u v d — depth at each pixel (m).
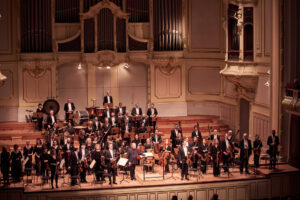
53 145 17.97
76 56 24.12
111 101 23.67
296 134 19.77
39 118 22.20
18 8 23.42
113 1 24.14
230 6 21.62
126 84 25.00
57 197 17.05
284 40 19.61
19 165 17.62
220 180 18.00
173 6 24.55
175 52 24.75
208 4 24.69
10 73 23.61
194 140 18.70
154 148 19.12
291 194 18.67
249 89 21.62
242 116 22.64
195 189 17.81
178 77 25.27
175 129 20.44
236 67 21.25
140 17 24.59
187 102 25.30
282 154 19.88
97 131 20.38
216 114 24.91
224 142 18.56
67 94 24.48
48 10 23.52
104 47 24.05
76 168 17.53
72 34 24.11
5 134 21.64
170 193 17.67
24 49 23.55
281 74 19.61
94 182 17.89
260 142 18.75
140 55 24.70
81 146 17.92
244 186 18.23
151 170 19.25
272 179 18.44
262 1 20.42
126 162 17.20
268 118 20.27
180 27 24.72
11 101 23.69
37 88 23.94
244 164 19.14
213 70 24.81
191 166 19.06
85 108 23.89
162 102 25.20
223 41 24.20
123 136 20.94
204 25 24.84
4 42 23.44
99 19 23.88
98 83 24.70
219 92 24.62
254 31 21.03
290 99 18.91
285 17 19.56
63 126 22.27
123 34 24.22
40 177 18.47
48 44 23.70
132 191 17.44
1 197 16.88
